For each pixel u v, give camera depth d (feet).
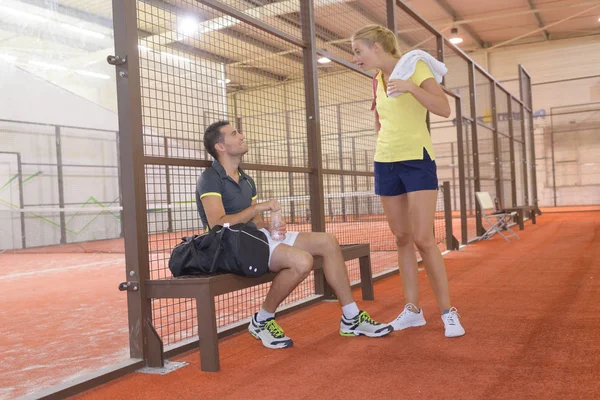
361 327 8.82
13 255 31.71
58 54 37.68
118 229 38.52
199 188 8.83
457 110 24.50
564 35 59.26
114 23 7.80
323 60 14.02
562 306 10.36
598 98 57.77
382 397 5.98
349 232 23.58
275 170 11.17
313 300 12.17
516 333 8.52
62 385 6.63
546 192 59.52
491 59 62.08
